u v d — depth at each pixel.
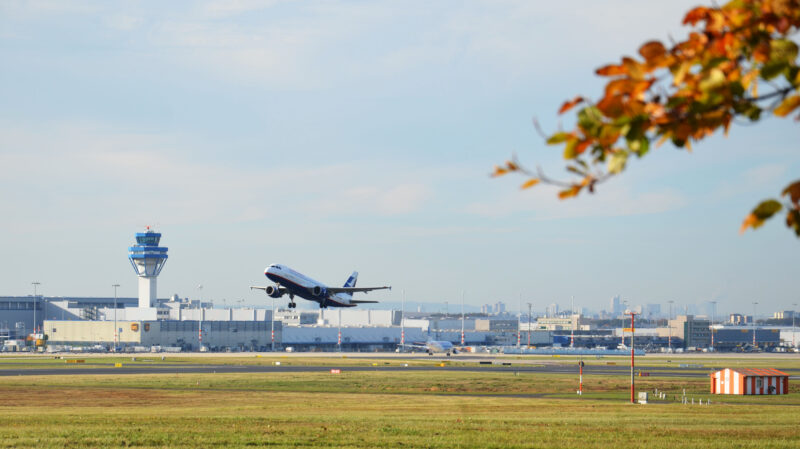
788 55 12.15
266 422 104.00
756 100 12.62
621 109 12.52
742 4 12.41
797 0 12.10
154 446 79.31
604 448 80.06
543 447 80.81
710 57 12.52
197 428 95.50
